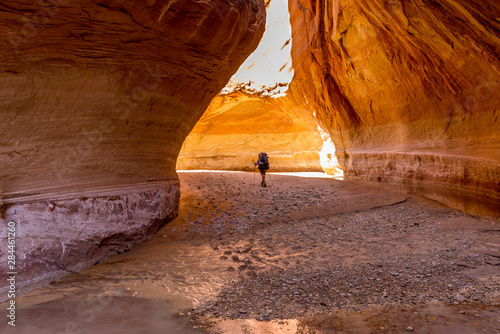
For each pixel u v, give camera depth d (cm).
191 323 377
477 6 593
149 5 509
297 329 362
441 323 361
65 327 353
